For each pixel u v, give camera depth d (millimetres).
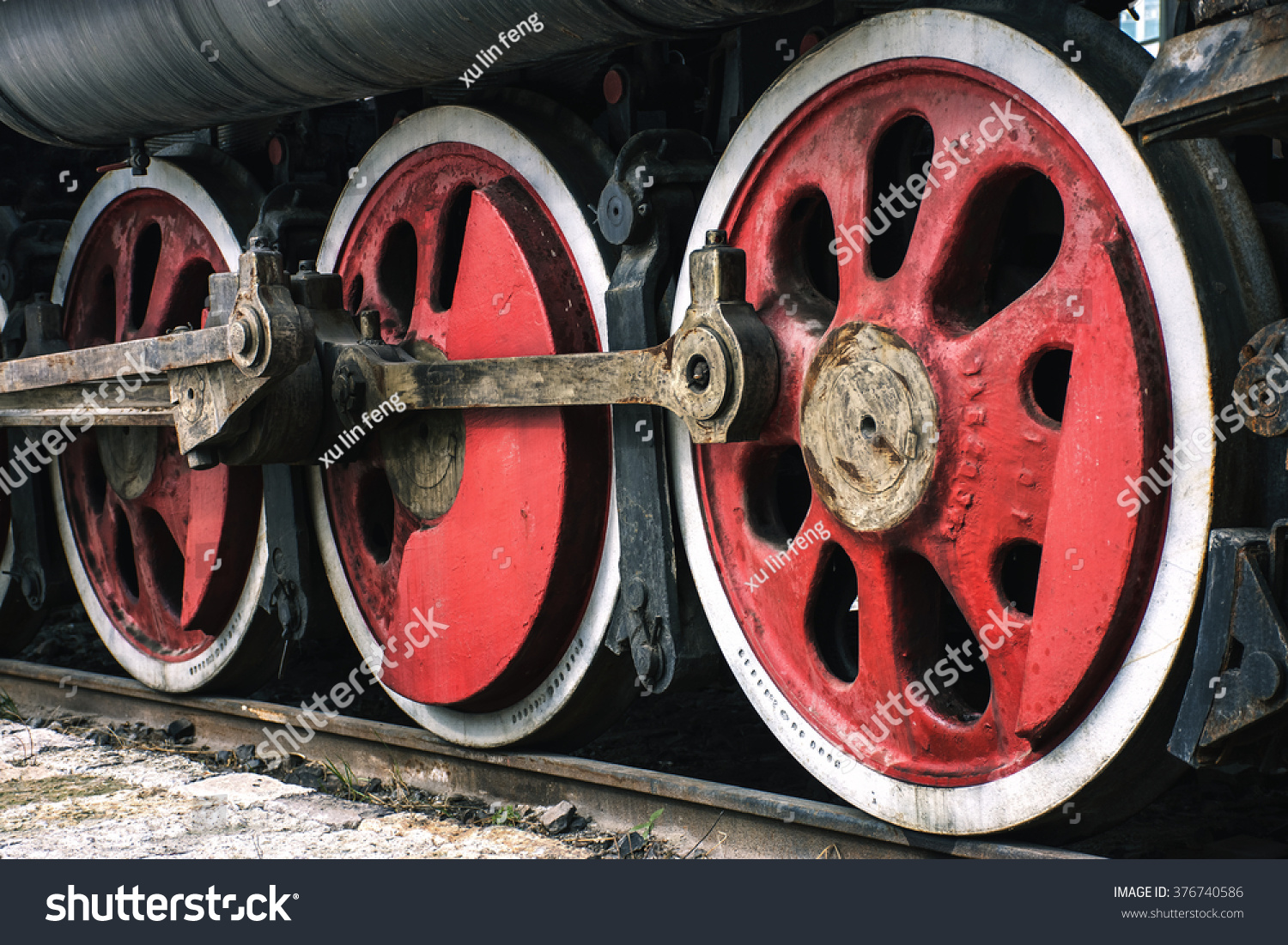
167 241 4750
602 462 3484
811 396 2879
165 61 3656
